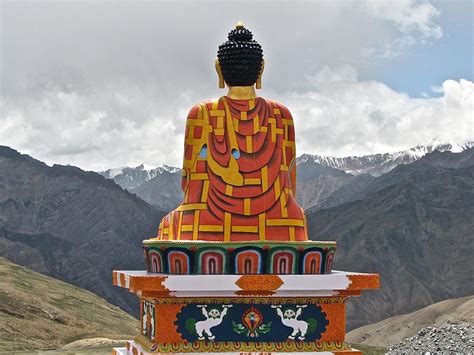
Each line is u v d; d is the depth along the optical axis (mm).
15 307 95312
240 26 23297
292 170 23047
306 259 21047
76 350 68188
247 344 20484
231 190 21750
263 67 23188
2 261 122812
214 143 22234
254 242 20688
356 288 20594
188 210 21812
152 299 20406
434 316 156000
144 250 22047
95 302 117312
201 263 20719
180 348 20219
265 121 22562
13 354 63719
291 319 20734
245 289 20094
